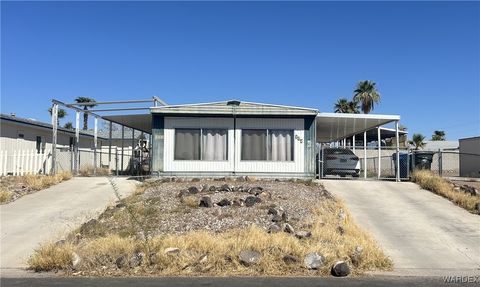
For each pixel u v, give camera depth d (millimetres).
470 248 10547
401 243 10883
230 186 15781
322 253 8859
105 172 26734
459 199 15195
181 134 20047
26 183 17203
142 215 12039
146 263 8609
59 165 23266
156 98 21594
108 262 8750
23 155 20469
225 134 20109
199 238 9312
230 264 8570
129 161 30641
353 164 22172
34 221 12492
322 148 22156
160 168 19906
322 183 18297
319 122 22109
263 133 20125
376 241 10867
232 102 19812
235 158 19969
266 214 11844
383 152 38812
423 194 16781
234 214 11859
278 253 8836
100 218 12133
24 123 25484
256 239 9203
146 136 33344
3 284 7715
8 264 9156
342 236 10078
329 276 8305
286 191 15312
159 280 7910
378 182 19266
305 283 7754
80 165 28125
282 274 8375
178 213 12070
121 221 11562
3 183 17156
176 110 19812
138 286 7523
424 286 7660
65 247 9078
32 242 10656
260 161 19984
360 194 16641
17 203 14680
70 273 8469
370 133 42750
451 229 12195
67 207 14164
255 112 19844
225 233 10148
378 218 13305
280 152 20047
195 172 19875
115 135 37500
